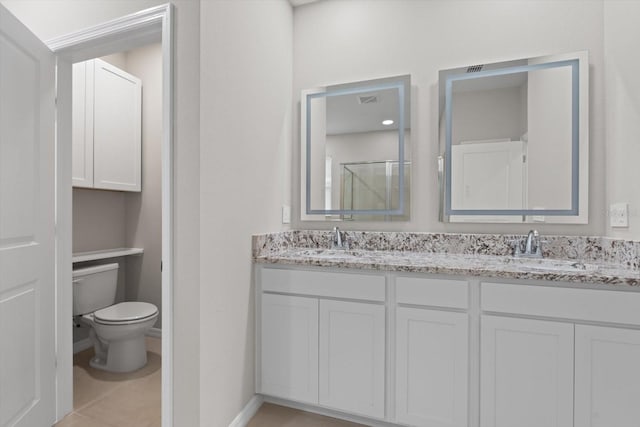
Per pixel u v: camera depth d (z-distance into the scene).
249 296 1.73
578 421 1.28
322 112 2.23
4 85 1.37
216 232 1.46
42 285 1.58
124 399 1.87
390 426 1.60
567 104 1.76
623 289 1.24
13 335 1.40
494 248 1.84
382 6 2.12
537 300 1.34
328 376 1.64
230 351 1.56
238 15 1.64
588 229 1.74
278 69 2.08
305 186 2.26
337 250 2.08
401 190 2.07
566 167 1.76
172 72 1.38
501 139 1.88
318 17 2.25
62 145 1.71
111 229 2.75
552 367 1.32
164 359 1.39
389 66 2.11
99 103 2.42
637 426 1.22
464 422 1.43
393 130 2.09
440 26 2.01
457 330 1.44
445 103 1.97
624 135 1.55
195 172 1.35
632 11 1.50
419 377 1.50
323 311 1.66
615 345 1.24
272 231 2.00
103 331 2.08
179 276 1.38
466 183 1.94
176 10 1.39
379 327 1.56
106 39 1.54
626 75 1.54
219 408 1.47
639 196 1.45
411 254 1.93
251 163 1.76
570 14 1.78
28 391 1.48
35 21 1.71
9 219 1.39
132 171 2.68
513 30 1.87
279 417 1.70
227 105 1.54
